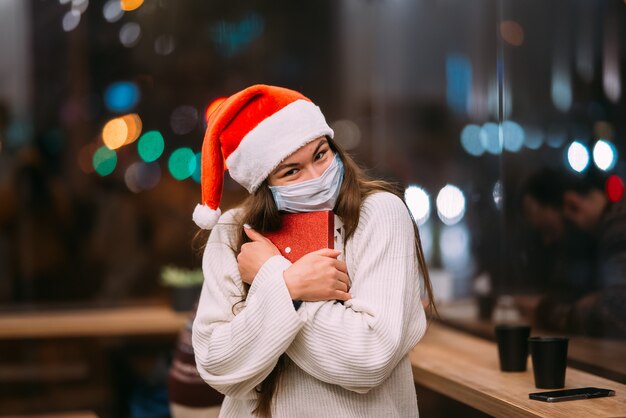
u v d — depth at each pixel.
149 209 4.64
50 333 3.95
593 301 2.21
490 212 2.85
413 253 1.82
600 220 2.18
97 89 4.62
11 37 4.58
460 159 3.15
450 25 3.29
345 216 1.80
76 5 4.56
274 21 4.69
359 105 4.44
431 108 3.45
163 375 4.47
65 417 3.28
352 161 1.89
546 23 2.37
